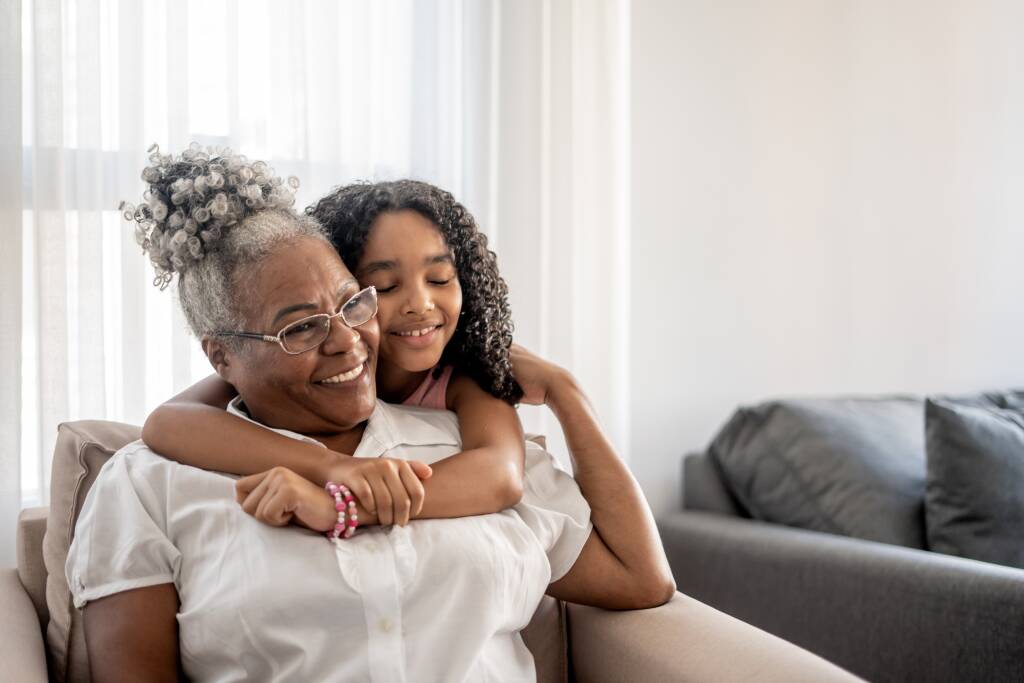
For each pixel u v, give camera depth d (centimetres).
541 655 132
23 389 178
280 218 119
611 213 232
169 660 108
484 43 215
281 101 197
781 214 267
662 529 227
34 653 112
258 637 105
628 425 240
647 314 249
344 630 106
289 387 116
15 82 172
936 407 203
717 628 118
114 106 184
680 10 250
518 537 118
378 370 137
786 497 217
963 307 297
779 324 268
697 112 254
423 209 131
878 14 279
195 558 110
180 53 186
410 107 212
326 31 202
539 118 220
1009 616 157
